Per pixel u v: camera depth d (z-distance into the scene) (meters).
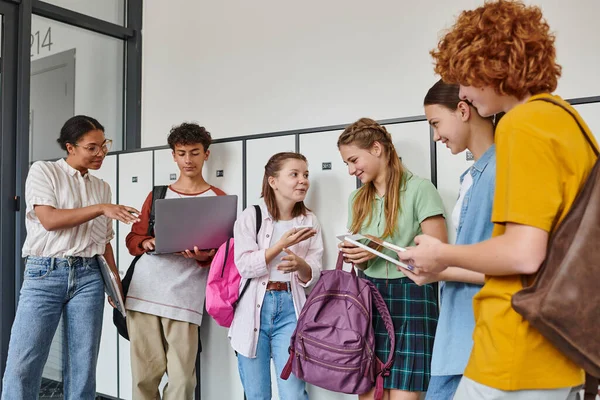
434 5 2.48
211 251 2.23
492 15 0.91
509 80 0.89
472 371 0.93
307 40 2.88
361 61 2.70
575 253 0.80
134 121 3.54
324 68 2.82
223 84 3.20
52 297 2.09
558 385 0.84
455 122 1.33
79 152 2.18
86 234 2.17
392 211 1.69
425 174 1.89
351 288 1.69
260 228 2.03
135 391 2.32
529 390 0.85
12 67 2.91
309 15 2.88
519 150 0.83
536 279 0.82
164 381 2.65
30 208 2.09
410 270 1.27
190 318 2.28
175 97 3.41
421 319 1.66
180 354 2.27
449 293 1.32
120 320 2.39
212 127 3.24
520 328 0.84
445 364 1.29
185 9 3.38
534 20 0.91
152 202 2.37
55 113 3.20
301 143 2.19
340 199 2.07
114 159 2.89
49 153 3.15
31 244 2.10
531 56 0.89
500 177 0.87
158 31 3.51
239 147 2.40
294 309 1.97
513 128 0.85
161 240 2.00
